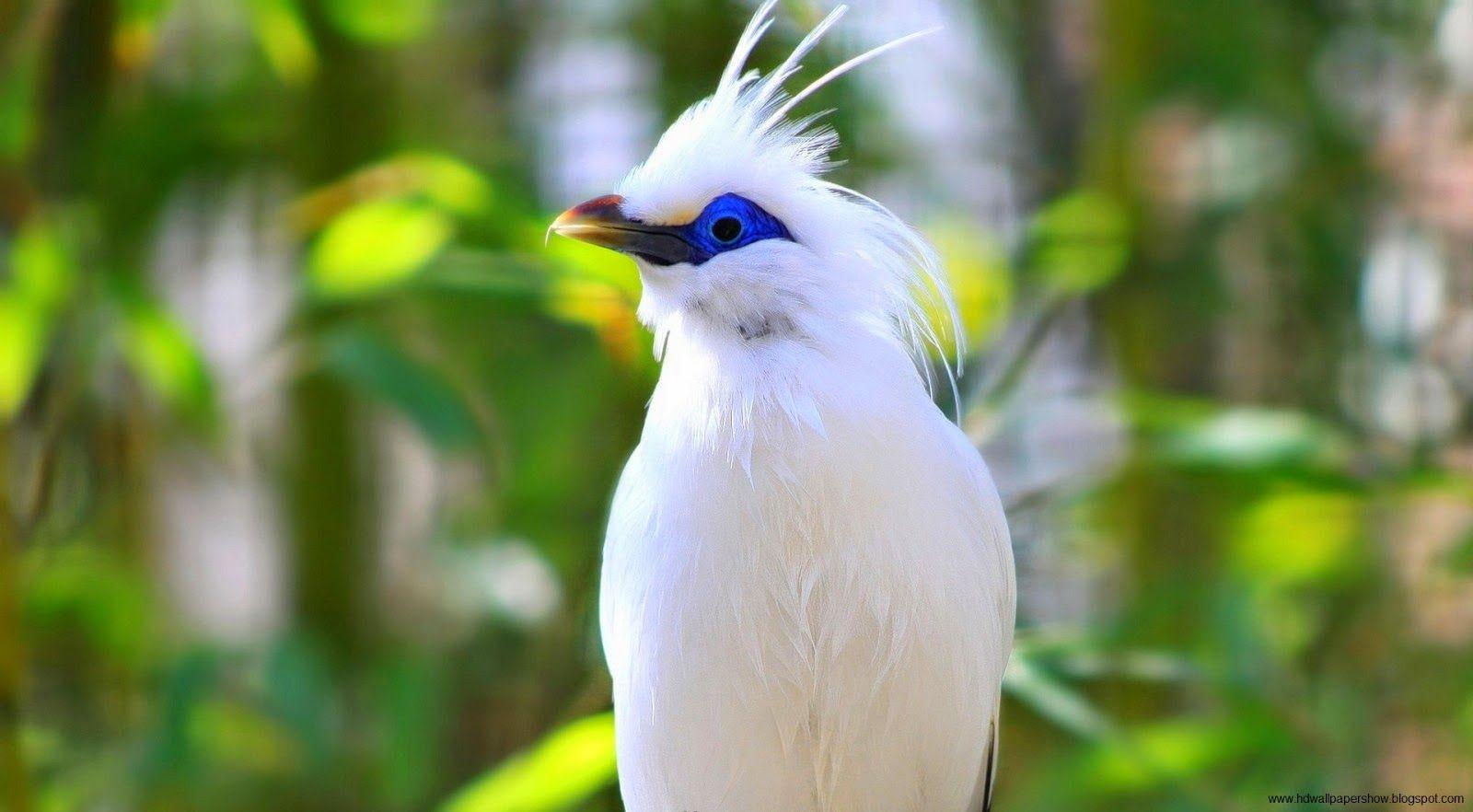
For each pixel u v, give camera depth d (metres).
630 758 6.70
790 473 6.18
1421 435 11.70
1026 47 11.75
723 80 6.89
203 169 11.70
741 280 6.46
